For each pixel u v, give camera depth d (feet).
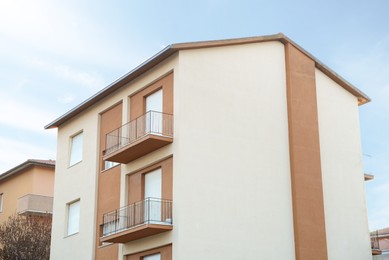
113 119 91.61
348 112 95.04
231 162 77.82
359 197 90.99
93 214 90.33
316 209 83.20
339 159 90.58
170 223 73.46
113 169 88.74
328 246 84.17
